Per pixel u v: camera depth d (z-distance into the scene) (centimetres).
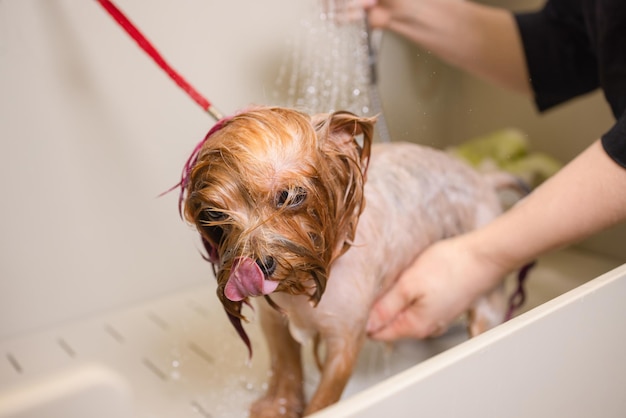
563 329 51
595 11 86
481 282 67
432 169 76
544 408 52
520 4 111
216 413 74
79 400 80
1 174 91
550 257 88
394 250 67
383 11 100
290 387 71
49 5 90
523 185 90
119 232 101
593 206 59
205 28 99
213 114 61
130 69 97
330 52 104
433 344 72
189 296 102
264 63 105
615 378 59
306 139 46
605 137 60
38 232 95
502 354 47
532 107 105
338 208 50
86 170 97
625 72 80
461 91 101
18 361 87
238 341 82
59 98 93
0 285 93
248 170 43
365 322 65
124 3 94
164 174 100
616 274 57
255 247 44
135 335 93
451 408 45
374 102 99
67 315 99
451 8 98
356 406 39
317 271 48
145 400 78
